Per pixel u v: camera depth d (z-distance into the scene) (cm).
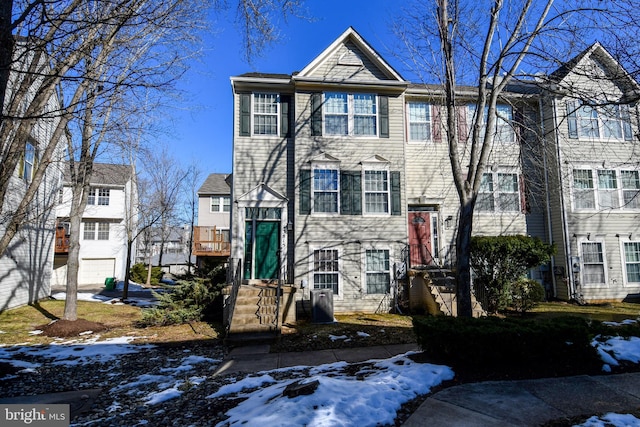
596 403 406
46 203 1543
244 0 705
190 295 1122
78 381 597
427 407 397
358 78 1322
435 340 539
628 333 603
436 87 1375
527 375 490
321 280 1224
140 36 823
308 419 348
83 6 687
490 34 768
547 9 751
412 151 1391
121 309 1382
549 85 925
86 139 1069
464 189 744
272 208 1262
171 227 3397
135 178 2055
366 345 791
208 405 460
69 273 1055
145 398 507
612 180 1418
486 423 360
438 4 811
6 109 681
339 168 1275
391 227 1272
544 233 1426
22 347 827
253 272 1223
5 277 1239
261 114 1307
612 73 709
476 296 1124
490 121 770
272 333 862
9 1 454
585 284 1349
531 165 1421
